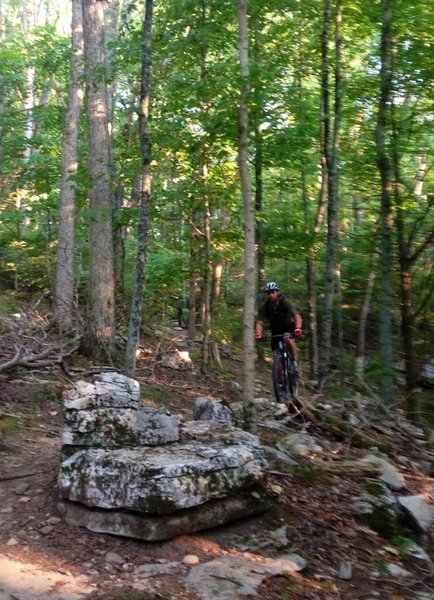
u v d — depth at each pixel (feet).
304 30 35.91
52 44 49.67
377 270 40.24
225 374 36.65
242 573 11.95
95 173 30.22
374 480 17.70
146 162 22.94
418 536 15.67
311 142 34.30
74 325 33.17
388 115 32.83
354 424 23.11
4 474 15.55
